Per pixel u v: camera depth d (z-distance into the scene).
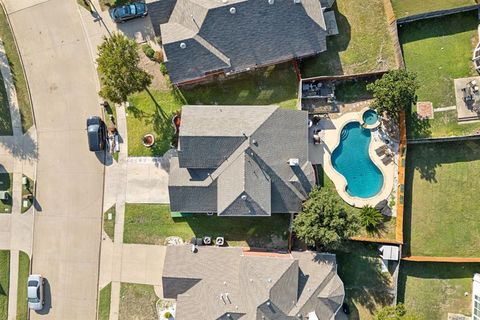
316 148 46.66
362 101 46.44
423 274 46.03
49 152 48.53
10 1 48.41
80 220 48.44
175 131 47.34
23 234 48.56
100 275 48.19
